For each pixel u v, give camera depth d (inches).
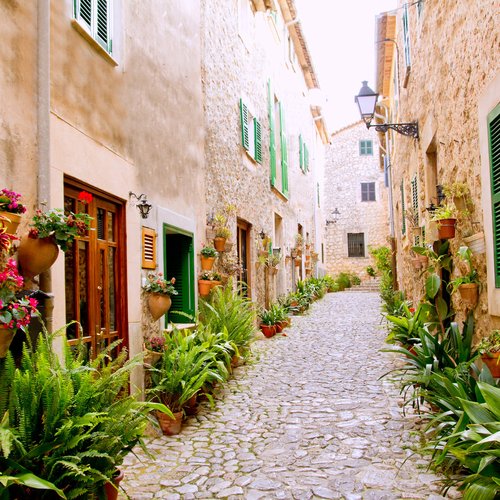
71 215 123.2
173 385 179.8
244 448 162.7
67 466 93.1
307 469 142.9
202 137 295.4
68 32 150.6
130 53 198.5
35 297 126.8
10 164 119.6
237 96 380.5
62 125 143.6
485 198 150.3
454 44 184.7
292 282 639.1
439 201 222.7
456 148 190.2
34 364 109.0
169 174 239.8
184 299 269.1
